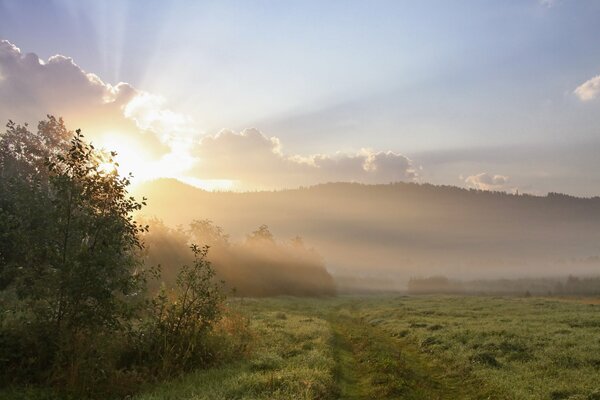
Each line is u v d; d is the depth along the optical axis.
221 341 17.61
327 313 46.75
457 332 25.64
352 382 15.96
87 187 14.18
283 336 23.17
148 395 12.18
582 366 17.31
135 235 15.20
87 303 13.84
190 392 12.57
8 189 18.67
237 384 13.21
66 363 12.56
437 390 15.23
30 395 11.32
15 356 12.33
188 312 16.27
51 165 14.27
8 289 17.12
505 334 24.91
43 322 13.17
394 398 13.83
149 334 15.35
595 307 48.06
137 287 14.66
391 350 21.86
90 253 13.60
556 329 27.25
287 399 11.93
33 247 13.59
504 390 14.44
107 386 12.56
